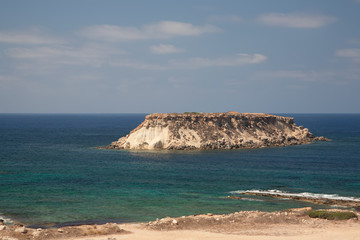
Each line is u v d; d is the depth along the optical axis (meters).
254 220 45.69
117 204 56.91
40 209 53.22
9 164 96.88
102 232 39.75
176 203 58.00
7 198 59.31
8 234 37.44
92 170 88.88
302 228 43.34
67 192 64.62
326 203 58.06
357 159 109.50
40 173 83.69
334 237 39.66
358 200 59.81
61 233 38.84
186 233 40.53
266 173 85.94
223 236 39.47
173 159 108.94
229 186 71.31
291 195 62.84
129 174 83.94
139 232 40.72
